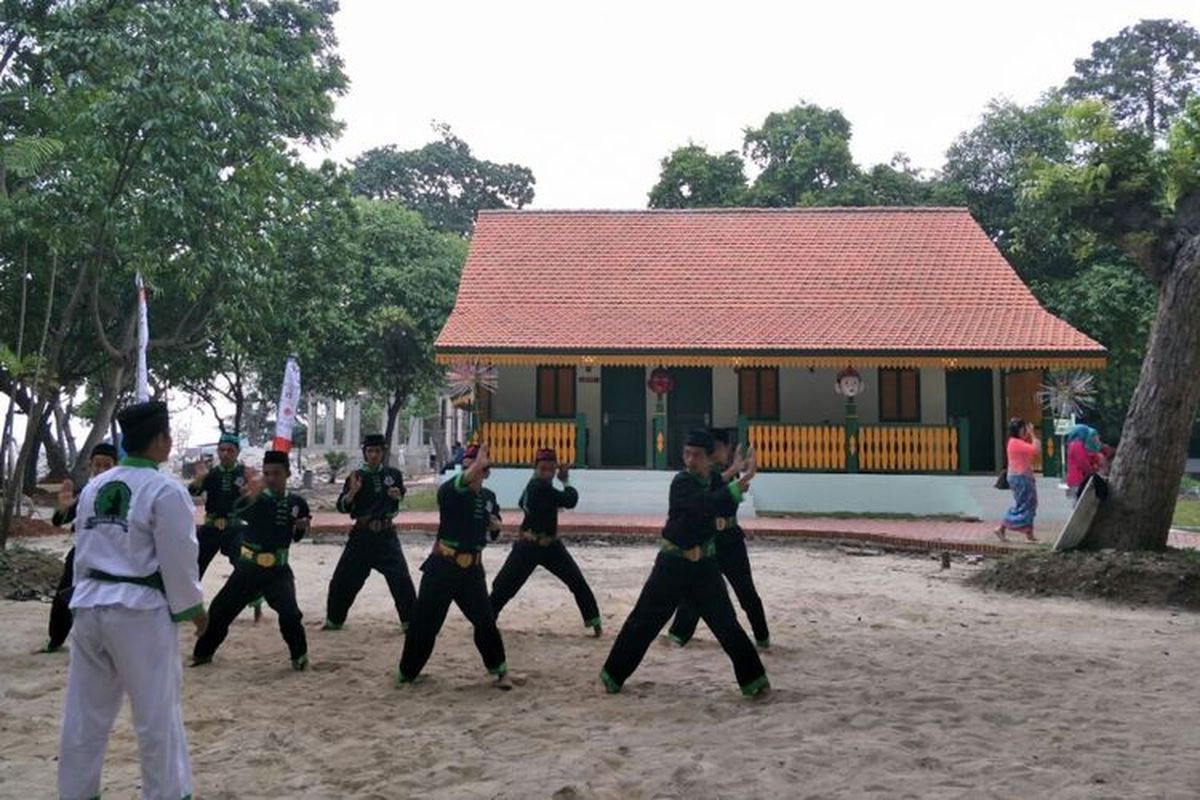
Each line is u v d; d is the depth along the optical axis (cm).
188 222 1636
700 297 2323
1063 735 575
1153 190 1280
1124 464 1252
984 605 1095
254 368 3503
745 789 483
